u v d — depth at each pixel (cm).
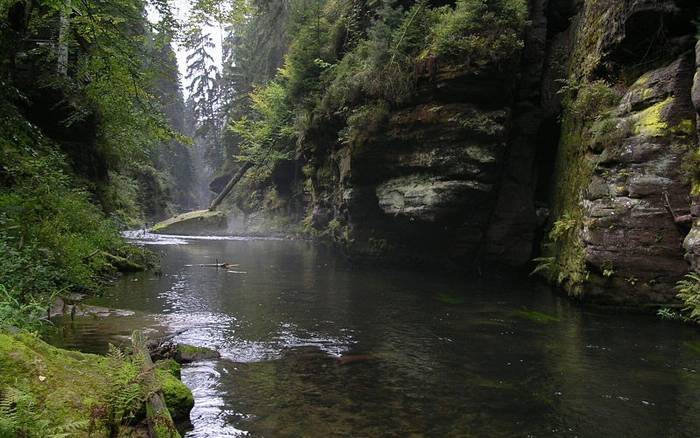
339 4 2438
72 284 877
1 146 967
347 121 1719
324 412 477
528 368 623
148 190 4628
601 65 1183
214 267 1617
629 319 896
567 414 485
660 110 948
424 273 1540
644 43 1066
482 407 499
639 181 957
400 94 1525
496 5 1407
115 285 1166
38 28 1585
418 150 1519
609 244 980
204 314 897
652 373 607
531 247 1450
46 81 1661
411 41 1555
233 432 427
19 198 960
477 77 1387
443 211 1466
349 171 1755
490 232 1496
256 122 3853
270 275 1449
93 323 747
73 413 295
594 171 1063
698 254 833
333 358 654
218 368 598
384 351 689
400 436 430
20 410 250
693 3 939
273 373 588
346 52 2194
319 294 1140
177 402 445
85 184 1822
